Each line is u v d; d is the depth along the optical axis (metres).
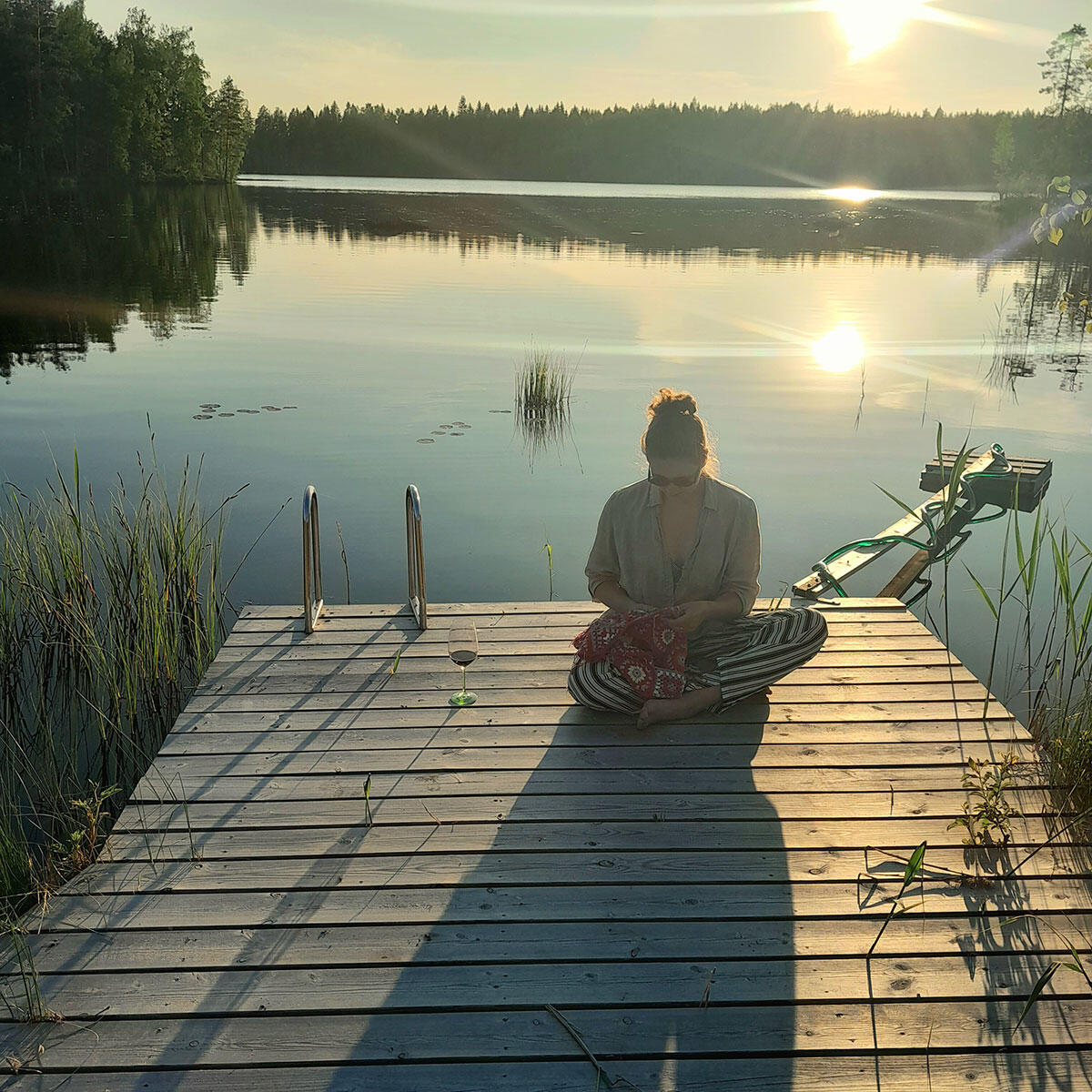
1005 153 80.81
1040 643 6.18
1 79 58.47
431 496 9.02
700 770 3.71
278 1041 2.45
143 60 75.75
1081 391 14.12
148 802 3.48
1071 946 2.76
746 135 162.00
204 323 18.64
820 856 3.19
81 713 5.21
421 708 4.19
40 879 3.38
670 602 4.00
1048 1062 2.43
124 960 2.71
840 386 14.27
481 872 3.10
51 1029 2.48
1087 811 3.33
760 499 9.20
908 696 4.34
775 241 41.78
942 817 3.41
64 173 63.22
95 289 22.83
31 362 14.77
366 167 160.38
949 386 14.39
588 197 87.56
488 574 7.27
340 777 3.65
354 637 4.95
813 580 6.77
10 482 8.76
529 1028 2.50
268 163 158.50
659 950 2.77
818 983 2.66
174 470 9.49
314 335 17.50
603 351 16.48
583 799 3.51
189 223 44.16
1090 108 65.00
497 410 12.33
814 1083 2.36
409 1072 2.37
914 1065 2.42
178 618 5.95
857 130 158.62
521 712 4.17
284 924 2.85
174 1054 2.41
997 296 25.03
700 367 15.43
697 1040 2.47
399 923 2.87
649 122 163.25
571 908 2.94
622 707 4.04
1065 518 8.84
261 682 4.43
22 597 5.99
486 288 24.25
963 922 2.90
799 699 4.31
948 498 4.29
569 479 9.60
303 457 10.10
